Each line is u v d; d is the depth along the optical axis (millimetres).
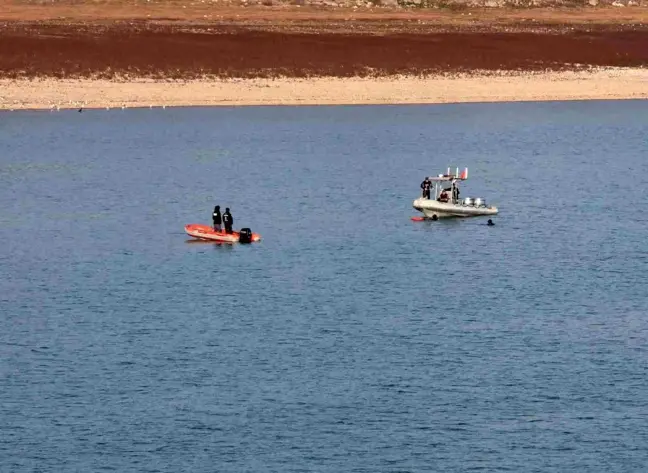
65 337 135000
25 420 113062
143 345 132125
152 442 108938
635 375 123438
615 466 105500
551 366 125812
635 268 165750
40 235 184250
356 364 126250
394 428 111562
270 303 147875
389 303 147750
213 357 128375
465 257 170875
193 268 164375
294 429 111375
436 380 122125
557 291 153875
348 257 170500
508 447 108500
